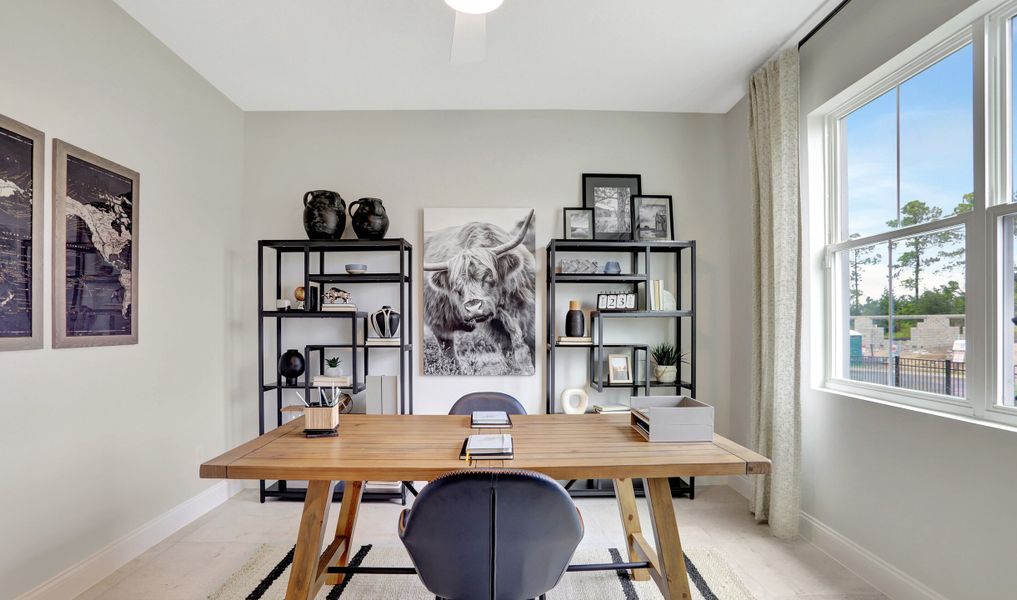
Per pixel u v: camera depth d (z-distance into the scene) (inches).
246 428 141.3
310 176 144.9
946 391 78.2
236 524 115.7
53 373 82.3
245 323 142.6
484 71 121.4
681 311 131.4
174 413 112.9
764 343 115.0
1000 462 65.7
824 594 85.4
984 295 71.2
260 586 88.2
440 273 142.9
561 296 144.4
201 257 124.0
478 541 53.8
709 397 144.6
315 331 143.6
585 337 135.5
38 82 80.0
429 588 57.8
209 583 89.4
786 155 108.4
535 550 54.7
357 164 145.2
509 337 142.5
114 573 92.9
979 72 72.1
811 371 107.9
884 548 86.3
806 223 109.0
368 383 129.9
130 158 100.1
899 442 82.9
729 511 122.6
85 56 89.0
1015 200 68.7
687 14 98.6
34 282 78.6
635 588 88.2
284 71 121.6
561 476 63.9
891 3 84.6
